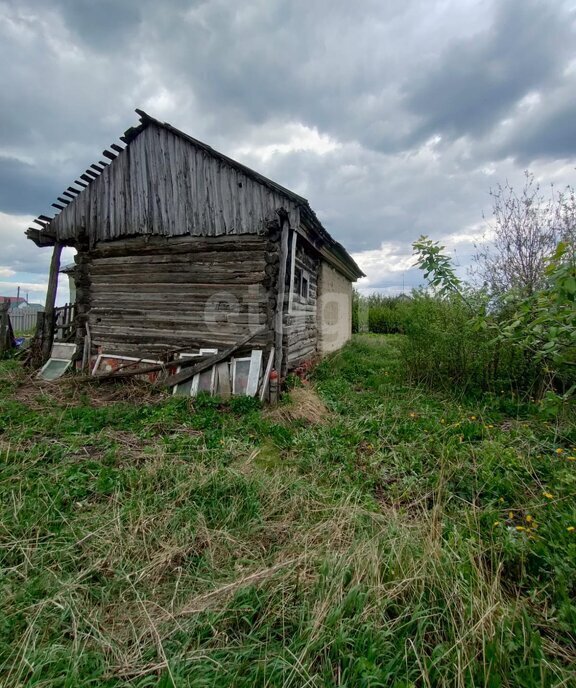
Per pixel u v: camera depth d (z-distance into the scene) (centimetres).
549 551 198
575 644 154
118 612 178
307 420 458
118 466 325
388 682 139
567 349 251
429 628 160
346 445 379
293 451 372
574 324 230
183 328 622
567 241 227
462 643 142
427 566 186
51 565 206
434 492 282
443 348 581
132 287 661
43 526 236
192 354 608
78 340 708
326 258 861
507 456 316
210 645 159
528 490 271
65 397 546
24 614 171
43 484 281
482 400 521
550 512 231
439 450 344
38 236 744
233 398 517
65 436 387
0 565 205
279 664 141
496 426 419
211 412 476
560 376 421
